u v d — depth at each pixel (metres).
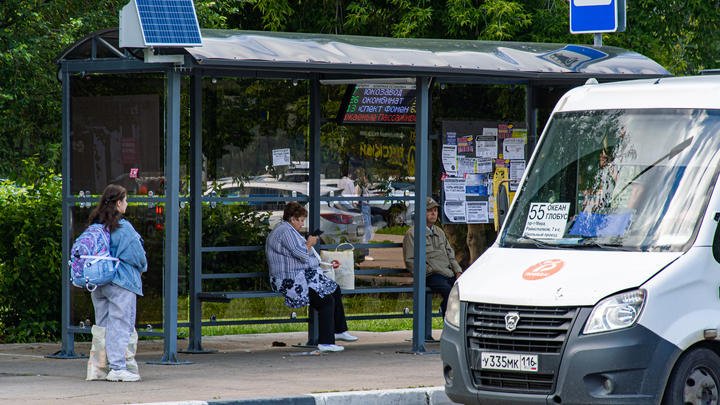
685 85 11.77
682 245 10.57
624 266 10.48
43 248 19.36
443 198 20.09
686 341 10.12
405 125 19.94
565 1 34.72
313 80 18.84
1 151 37.88
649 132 11.62
